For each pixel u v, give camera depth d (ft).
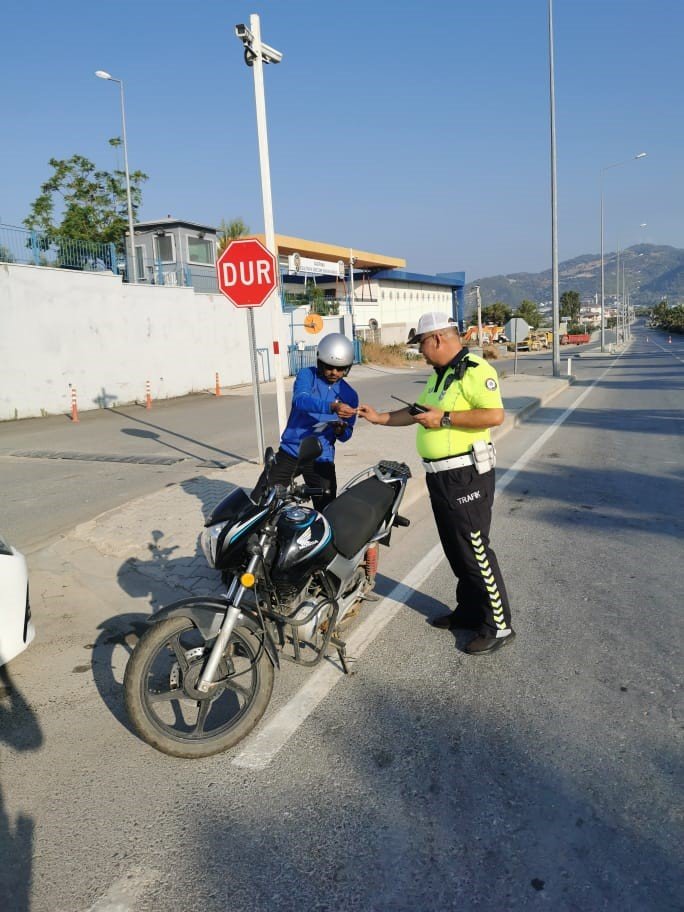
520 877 7.75
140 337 68.80
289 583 10.68
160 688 12.01
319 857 8.11
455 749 10.14
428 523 22.49
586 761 9.75
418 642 13.76
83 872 7.95
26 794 9.42
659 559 18.26
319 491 10.95
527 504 24.48
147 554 18.56
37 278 57.31
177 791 9.39
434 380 12.99
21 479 30.55
